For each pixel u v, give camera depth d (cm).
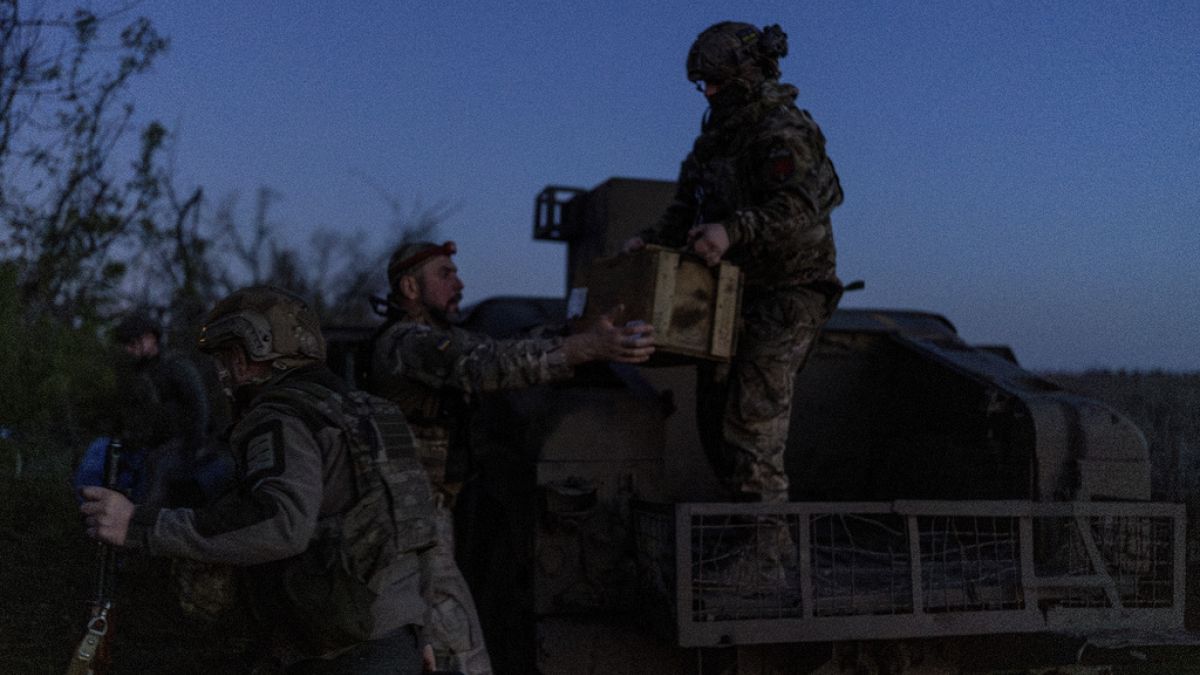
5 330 506
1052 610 332
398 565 214
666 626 324
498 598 408
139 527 197
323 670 205
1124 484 375
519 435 378
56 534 475
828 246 363
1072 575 339
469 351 313
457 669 307
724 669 332
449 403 322
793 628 311
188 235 1008
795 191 334
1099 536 349
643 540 354
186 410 421
